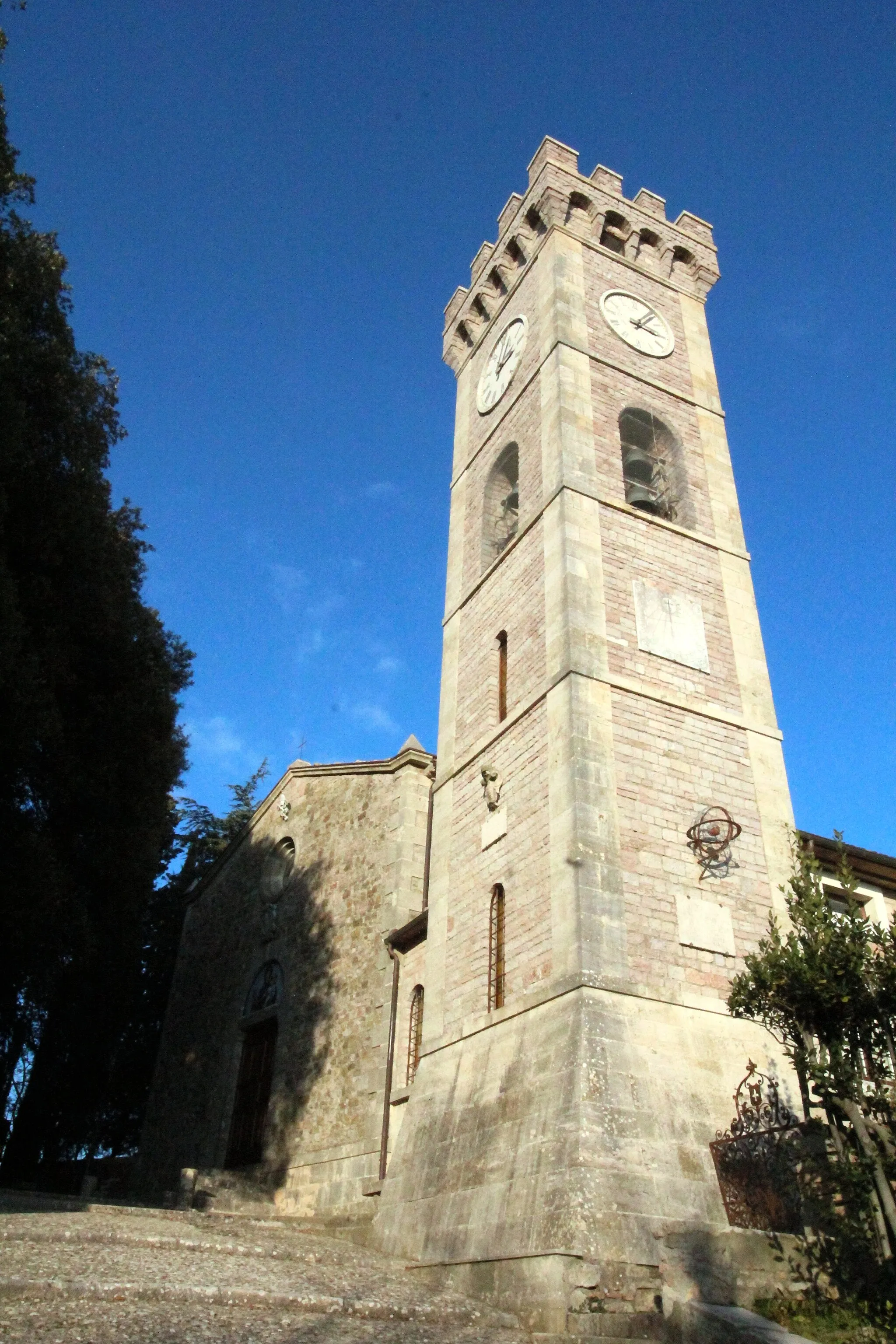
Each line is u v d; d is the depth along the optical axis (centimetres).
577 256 2595
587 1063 1386
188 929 3547
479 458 2608
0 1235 1191
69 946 2058
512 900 1742
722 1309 1110
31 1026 2617
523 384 2475
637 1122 1355
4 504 1889
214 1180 2364
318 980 2616
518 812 1816
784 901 1756
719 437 2459
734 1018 1539
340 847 2781
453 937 1911
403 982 2312
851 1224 1188
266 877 3039
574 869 1575
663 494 2328
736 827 1722
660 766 1769
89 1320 863
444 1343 1012
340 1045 2414
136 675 2358
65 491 2130
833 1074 1205
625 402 2344
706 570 2138
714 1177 1363
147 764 2333
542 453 2223
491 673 2133
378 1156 2094
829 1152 1325
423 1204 1565
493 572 2264
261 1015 2792
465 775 2075
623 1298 1171
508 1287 1251
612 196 2784
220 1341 853
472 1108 1596
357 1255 1500
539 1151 1362
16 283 2117
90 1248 1198
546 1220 1262
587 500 2059
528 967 1630
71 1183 2945
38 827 2105
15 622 1819
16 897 1861
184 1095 3069
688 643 1984
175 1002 3409
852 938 1278
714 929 1642
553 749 1755
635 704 1816
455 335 3042
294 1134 2444
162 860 3562
